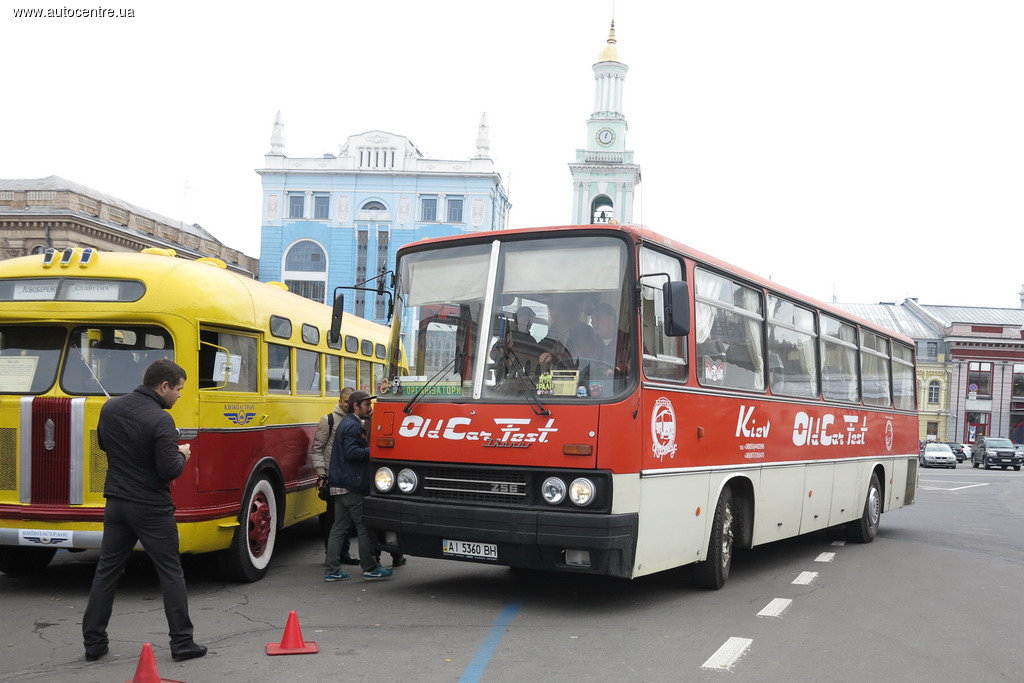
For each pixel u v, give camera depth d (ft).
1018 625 26.53
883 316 255.09
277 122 201.98
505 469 25.02
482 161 197.36
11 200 133.39
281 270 199.21
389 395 27.53
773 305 34.96
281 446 32.63
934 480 114.01
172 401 20.66
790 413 35.76
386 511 26.48
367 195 198.90
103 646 20.44
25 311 27.50
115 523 20.13
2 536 26.61
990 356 234.99
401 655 20.97
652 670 20.30
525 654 21.33
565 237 26.25
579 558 24.32
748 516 32.40
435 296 27.53
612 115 203.31
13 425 26.94
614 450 24.27
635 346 25.16
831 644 23.31
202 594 27.84
